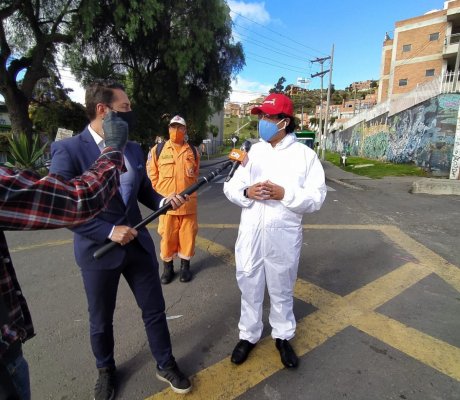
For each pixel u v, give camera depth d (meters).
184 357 2.38
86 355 2.41
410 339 2.53
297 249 2.21
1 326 1.07
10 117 12.57
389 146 20.48
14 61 13.10
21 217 0.98
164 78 15.38
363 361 2.29
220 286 3.50
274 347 2.47
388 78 39.50
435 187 9.12
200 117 16.84
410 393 2.01
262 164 2.19
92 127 1.81
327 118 27.20
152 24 11.21
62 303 3.15
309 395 2.01
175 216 3.47
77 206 1.08
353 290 3.33
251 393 2.03
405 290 3.32
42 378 2.18
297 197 2.05
